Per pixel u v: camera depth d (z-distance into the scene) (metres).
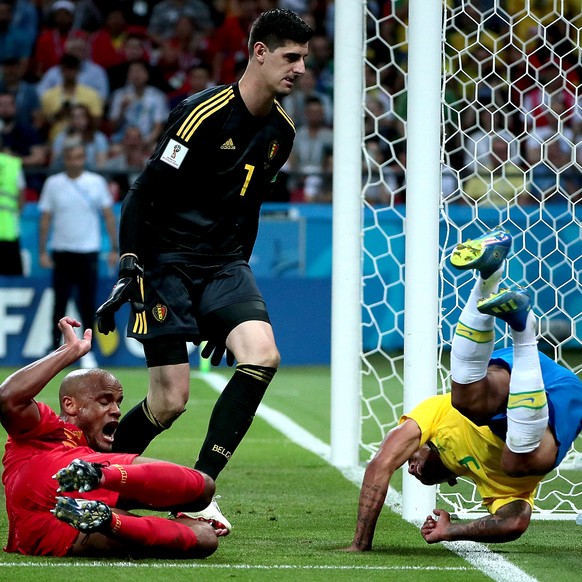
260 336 16.58
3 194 45.19
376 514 15.84
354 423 25.28
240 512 19.25
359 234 24.97
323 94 58.66
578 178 50.66
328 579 13.73
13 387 14.32
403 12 54.19
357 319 25.19
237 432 16.31
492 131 24.44
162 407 17.44
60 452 14.78
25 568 13.84
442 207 19.55
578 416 15.18
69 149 42.69
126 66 58.19
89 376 15.42
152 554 14.63
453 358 15.16
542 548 16.41
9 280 45.91
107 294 46.47
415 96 18.47
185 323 16.98
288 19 16.56
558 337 47.28
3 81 56.03
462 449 15.70
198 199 17.06
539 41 53.09
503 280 23.81
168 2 61.03
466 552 15.89
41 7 59.75
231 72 59.62
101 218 47.84
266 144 17.16
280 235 48.78
